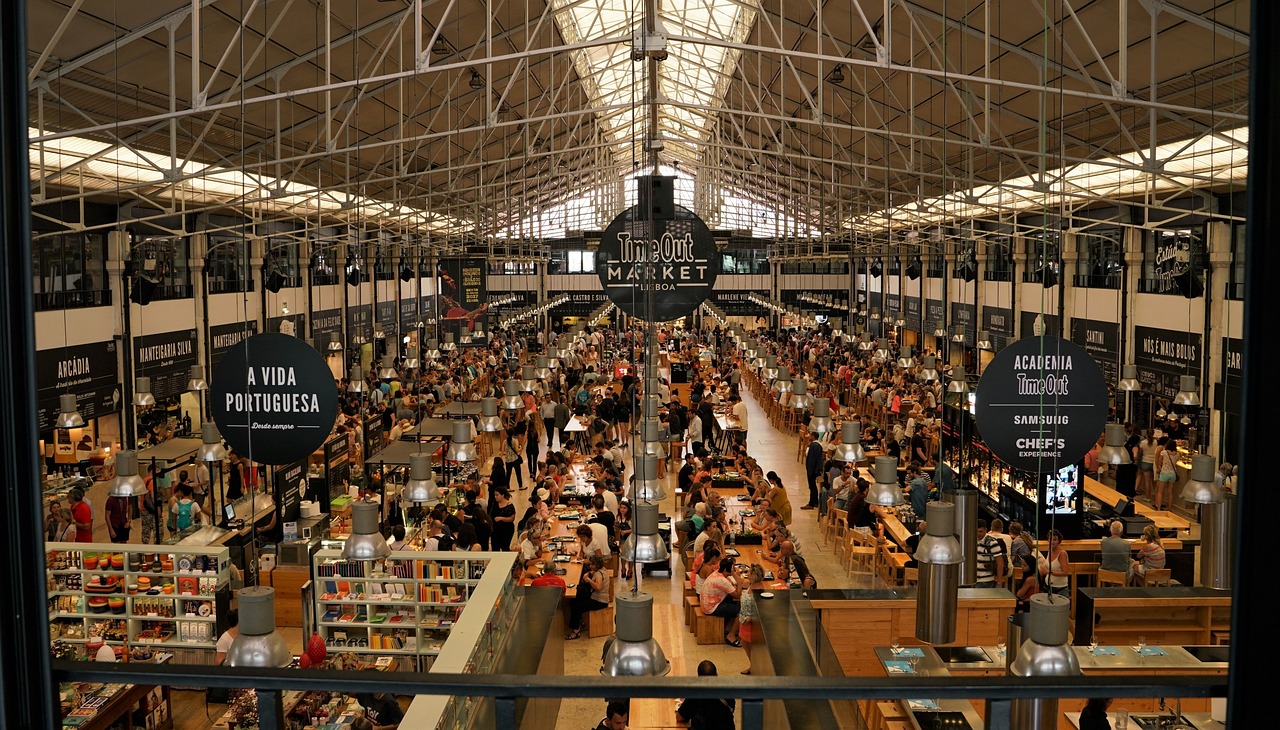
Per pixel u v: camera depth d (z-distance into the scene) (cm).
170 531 1525
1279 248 204
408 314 4197
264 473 1664
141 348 2072
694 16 2425
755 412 3247
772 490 1684
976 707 841
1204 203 1859
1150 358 2073
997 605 1062
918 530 1439
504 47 2083
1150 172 1314
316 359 757
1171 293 1992
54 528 1543
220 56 1441
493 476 1870
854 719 801
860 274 4781
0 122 214
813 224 3781
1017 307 2820
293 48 1559
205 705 1108
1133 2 1186
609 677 221
